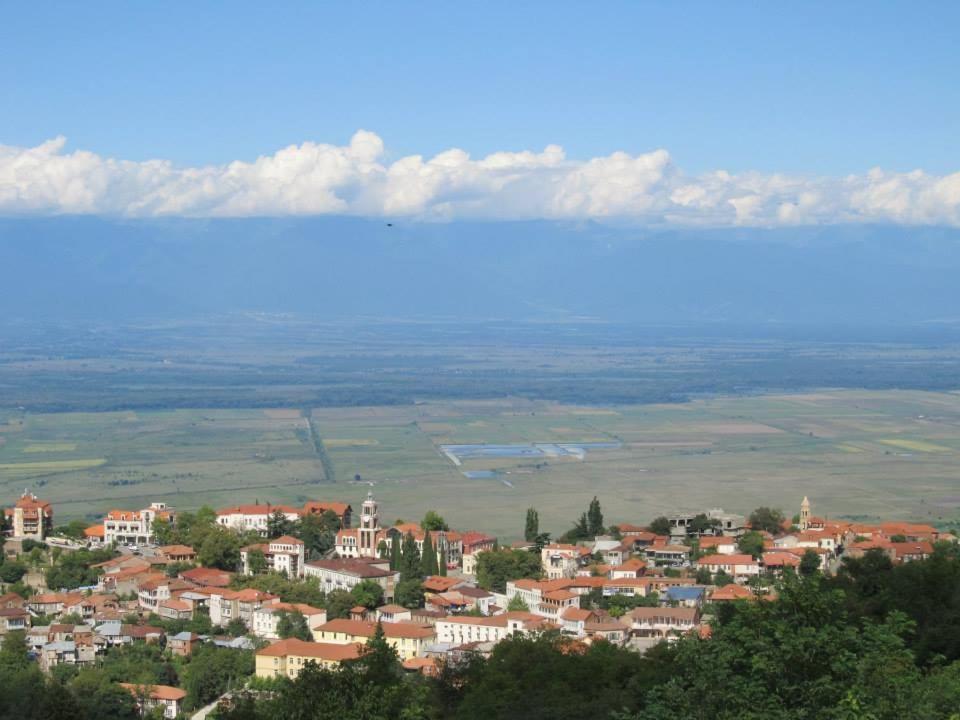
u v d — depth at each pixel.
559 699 187.38
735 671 138.88
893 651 138.00
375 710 174.50
